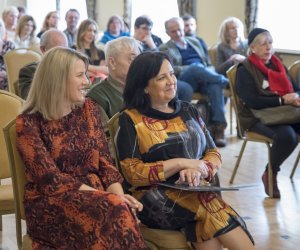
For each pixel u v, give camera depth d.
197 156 2.63
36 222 2.36
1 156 3.02
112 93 3.08
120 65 3.04
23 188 2.44
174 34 6.62
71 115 2.46
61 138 2.41
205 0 9.32
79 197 2.28
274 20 8.01
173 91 2.57
